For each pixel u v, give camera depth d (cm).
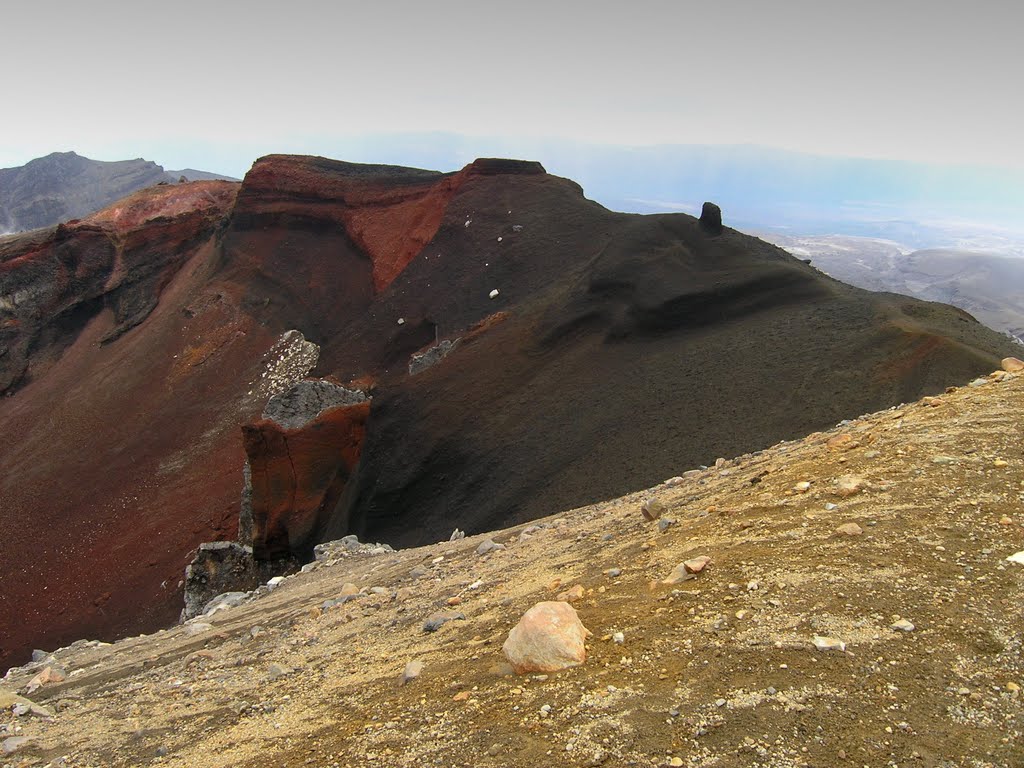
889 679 482
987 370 2303
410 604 1105
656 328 3656
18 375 8006
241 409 6619
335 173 8144
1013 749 404
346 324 6862
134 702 949
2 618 5012
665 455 2562
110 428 6856
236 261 8162
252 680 910
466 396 3778
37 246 8475
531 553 1220
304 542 4216
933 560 616
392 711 628
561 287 4616
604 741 481
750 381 2831
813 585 618
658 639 599
